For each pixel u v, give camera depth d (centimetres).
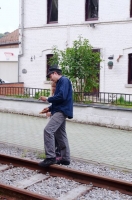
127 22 1759
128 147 959
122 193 608
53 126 725
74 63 1362
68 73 1376
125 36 1772
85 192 610
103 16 1830
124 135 1120
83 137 1081
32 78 2114
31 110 1468
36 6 2067
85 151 905
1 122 1328
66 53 1396
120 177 694
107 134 1131
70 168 708
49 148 717
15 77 2798
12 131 1165
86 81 1397
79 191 615
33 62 2105
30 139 1043
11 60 2817
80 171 673
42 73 2075
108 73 1827
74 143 998
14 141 1013
